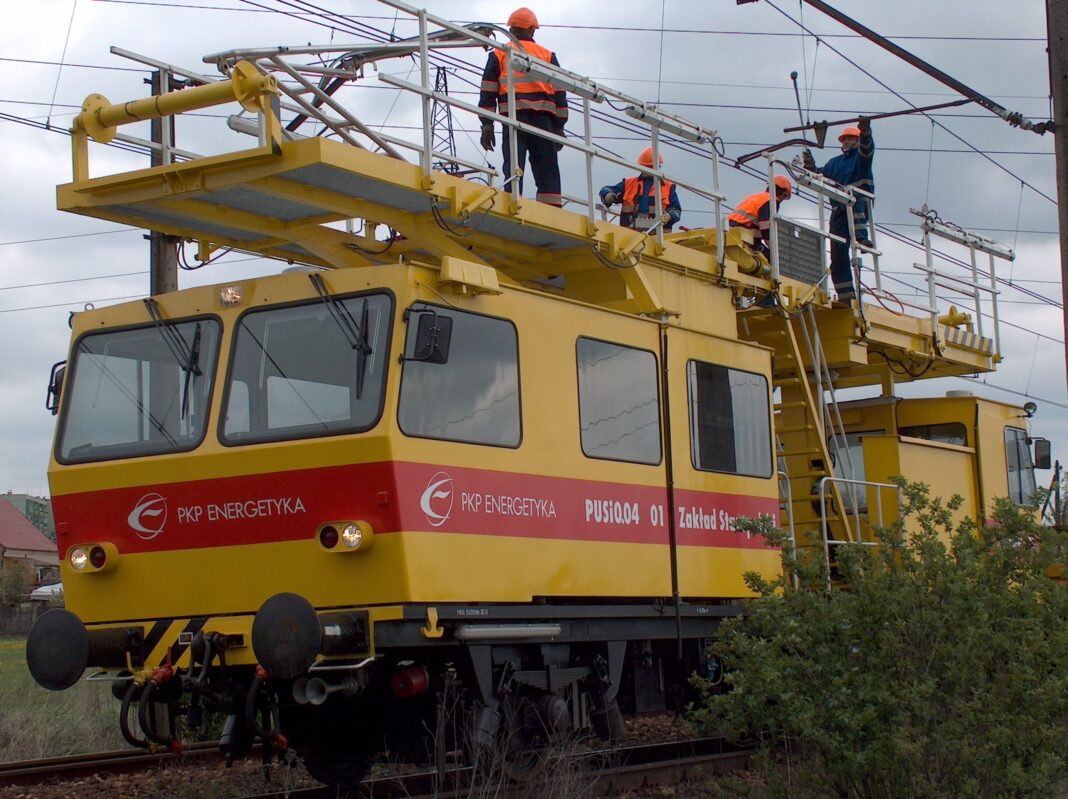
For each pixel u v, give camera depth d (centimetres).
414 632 816
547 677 934
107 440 933
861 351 1397
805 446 1288
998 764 775
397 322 830
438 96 913
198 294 917
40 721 1320
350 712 953
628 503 1000
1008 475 1605
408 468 819
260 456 854
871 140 1400
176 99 888
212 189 877
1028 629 797
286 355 870
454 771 889
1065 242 1309
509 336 911
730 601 1114
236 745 886
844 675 785
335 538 825
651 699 1068
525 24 1076
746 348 1173
